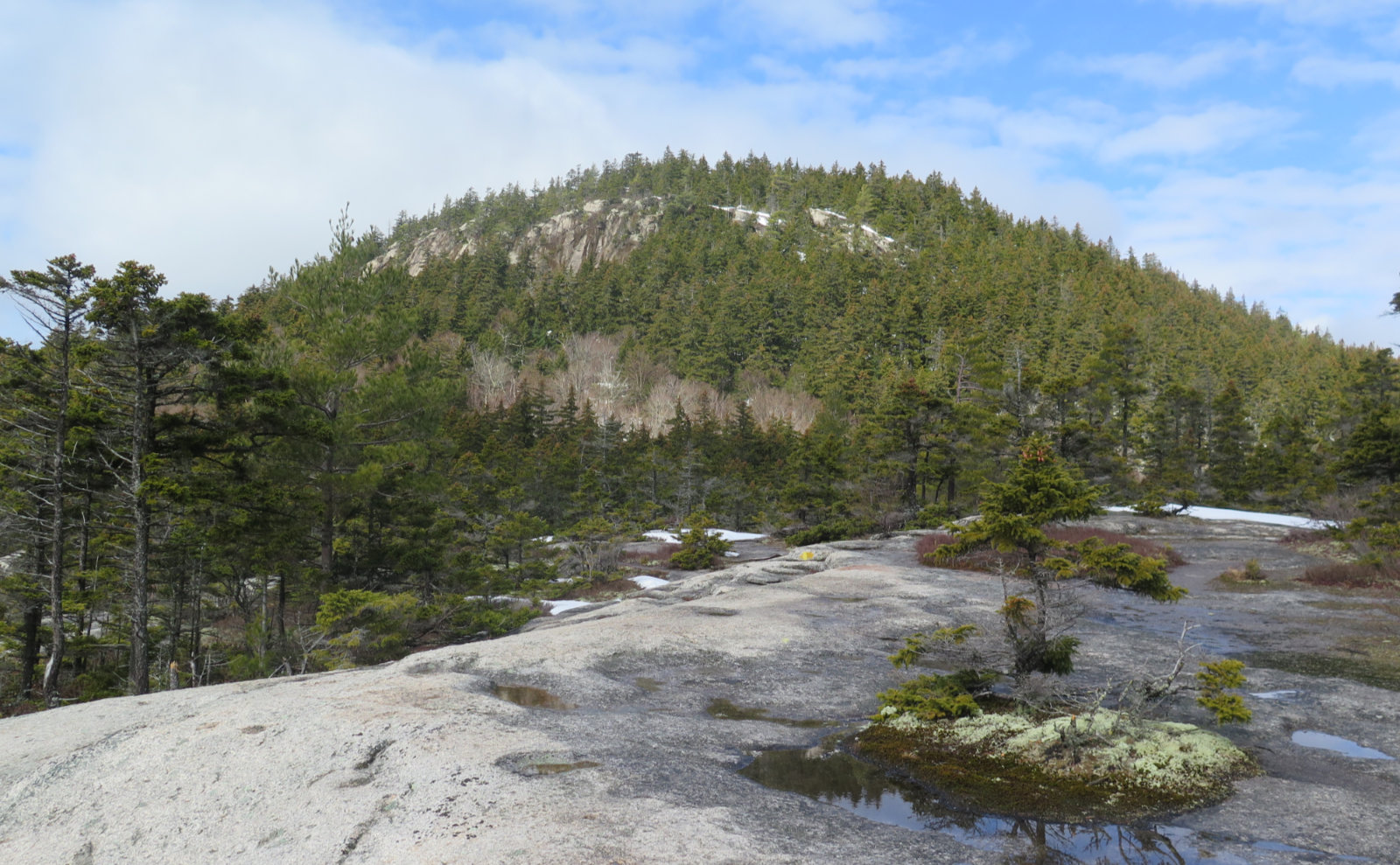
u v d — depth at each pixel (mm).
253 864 5617
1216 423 62156
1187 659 12359
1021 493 9258
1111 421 63344
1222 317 158250
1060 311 119938
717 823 5820
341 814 6117
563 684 10922
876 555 27656
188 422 20594
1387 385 59031
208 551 23109
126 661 25984
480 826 5676
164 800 6746
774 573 25688
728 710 9906
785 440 78562
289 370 22234
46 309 18828
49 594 21703
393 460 23172
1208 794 6816
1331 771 7488
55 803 6941
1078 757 7586
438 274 152500
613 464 63438
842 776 7480
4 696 24281
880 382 98062
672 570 34906
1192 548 30719
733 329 121750
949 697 9031
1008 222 185375
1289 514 44406
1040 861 5492
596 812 5926
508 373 109750
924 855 5488
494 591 25453
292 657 20500
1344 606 17484
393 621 19906
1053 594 9477
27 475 21500
